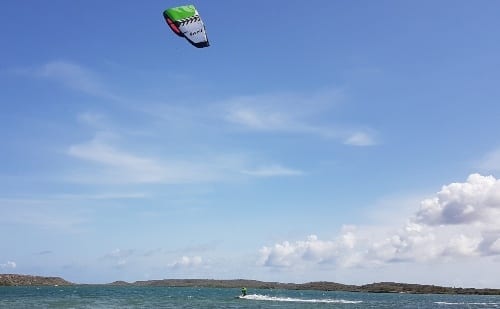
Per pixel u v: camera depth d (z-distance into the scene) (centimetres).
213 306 9844
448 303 15250
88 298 13538
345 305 11188
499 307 13000
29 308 8644
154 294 19138
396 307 11106
